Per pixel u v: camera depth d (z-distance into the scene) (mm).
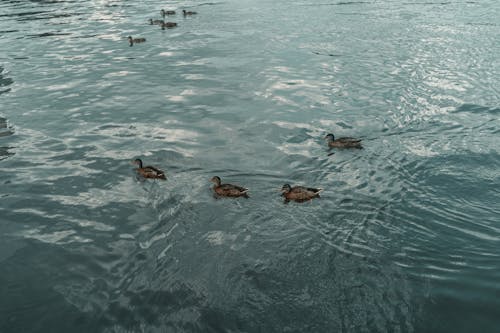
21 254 11422
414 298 9594
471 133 18297
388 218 12555
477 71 26281
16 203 13734
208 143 17734
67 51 34219
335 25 40594
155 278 10398
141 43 36312
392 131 18609
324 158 16234
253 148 17219
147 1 61188
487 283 9953
